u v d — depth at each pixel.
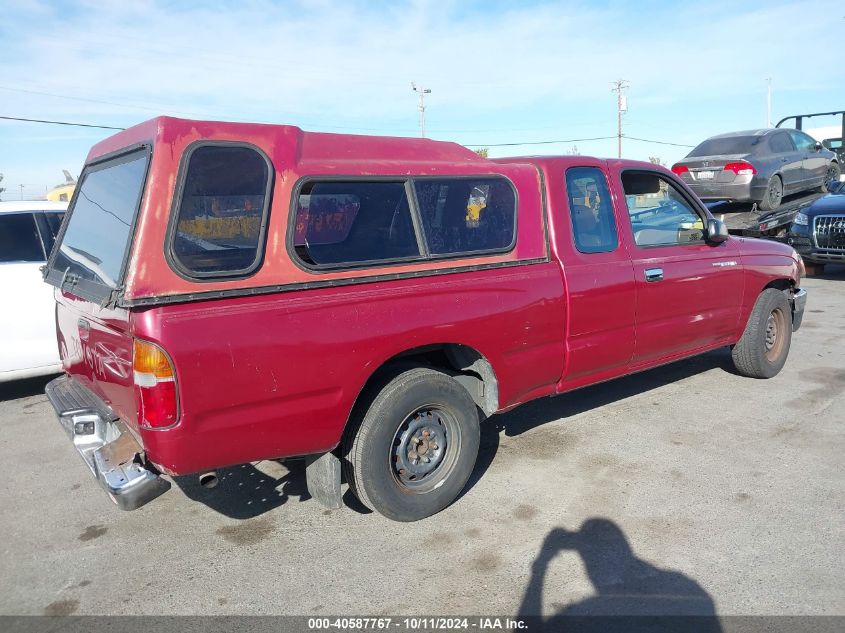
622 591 3.06
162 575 3.32
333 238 3.29
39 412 6.00
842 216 10.61
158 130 2.86
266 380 3.01
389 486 3.56
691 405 5.52
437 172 3.70
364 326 3.28
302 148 3.26
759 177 11.18
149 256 2.76
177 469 2.88
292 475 4.45
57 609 3.06
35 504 4.16
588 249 4.41
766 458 4.44
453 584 3.16
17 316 5.92
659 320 4.90
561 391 4.48
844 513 3.70
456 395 3.76
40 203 6.17
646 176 4.96
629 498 3.93
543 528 3.64
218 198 2.94
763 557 3.29
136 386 2.81
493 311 3.81
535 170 4.20
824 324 8.48
